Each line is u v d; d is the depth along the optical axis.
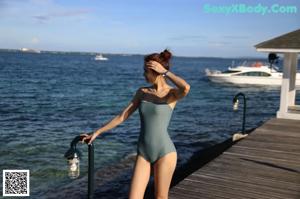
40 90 44.91
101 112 27.39
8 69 88.06
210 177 6.78
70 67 113.38
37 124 21.31
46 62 146.75
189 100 36.47
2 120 22.48
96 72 91.00
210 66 155.88
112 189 9.55
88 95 40.75
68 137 17.53
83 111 27.73
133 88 51.38
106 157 13.44
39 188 10.15
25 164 12.65
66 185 10.16
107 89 49.03
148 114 3.84
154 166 3.93
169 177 3.91
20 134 18.06
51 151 14.55
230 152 8.63
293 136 10.42
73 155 4.29
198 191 6.07
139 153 3.98
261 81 49.44
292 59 14.70
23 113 25.80
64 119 23.53
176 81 3.62
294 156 8.33
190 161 12.58
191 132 19.25
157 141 3.83
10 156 13.71
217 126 21.45
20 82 55.53
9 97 36.44
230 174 6.98
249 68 50.22
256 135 10.51
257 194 5.98
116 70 104.25
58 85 52.84
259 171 7.19
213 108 30.59
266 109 31.06
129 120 21.81
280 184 6.46
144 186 3.97
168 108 3.83
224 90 47.06
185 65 161.50
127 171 11.05
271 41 13.13
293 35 13.21
